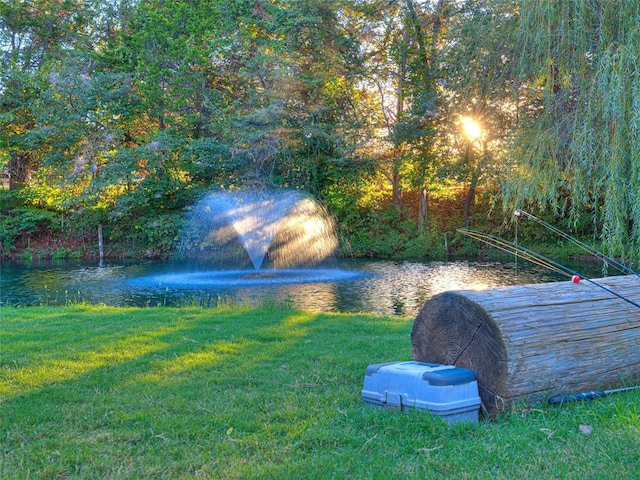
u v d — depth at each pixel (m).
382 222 28.69
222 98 26.33
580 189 9.12
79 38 29.09
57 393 4.56
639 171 8.04
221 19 24.98
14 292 15.69
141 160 26.12
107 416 4.04
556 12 9.52
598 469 3.05
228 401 4.37
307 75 24.39
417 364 4.14
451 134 23.33
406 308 12.32
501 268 20.88
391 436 3.56
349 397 4.35
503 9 13.41
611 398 4.09
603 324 4.26
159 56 25.92
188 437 3.65
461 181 24.19
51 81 25.11
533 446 3.37
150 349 6.16
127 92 25.33
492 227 26.91
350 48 25.70
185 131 26.12
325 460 3.24
